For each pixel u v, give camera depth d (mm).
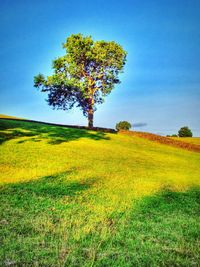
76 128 44406
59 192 12672
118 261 6328
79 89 49188
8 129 30984
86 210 10273
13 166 16844
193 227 9305
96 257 6488
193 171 24016
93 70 51219
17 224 8242
